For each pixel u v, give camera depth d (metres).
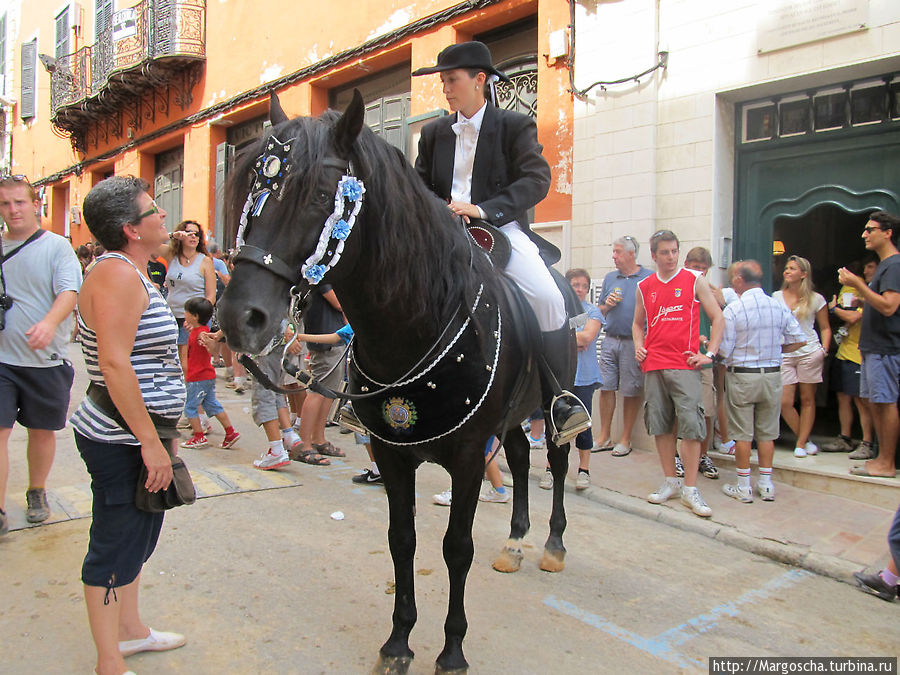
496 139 2.80
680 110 5.62
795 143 5.34
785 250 5.54
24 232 3.46
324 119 1.95
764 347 4.51
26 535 3.53
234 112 11.37
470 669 2.51
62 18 17.02
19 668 2.37
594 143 6.14
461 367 2.25
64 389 3.60
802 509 4.46
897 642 2.87
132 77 13.14
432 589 3.16
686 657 2.68
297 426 6.28
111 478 2.13
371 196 1.97
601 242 6.11
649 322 4.59
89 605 2.14
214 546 3.52
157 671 2.39
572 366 3.42
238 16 11.35
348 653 2.56
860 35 4.69
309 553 3.49
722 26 5.34
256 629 2.71
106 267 2.06
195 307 5.43
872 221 4.58
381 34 8.62
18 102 20.20
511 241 2.90
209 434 6.21
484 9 7.25
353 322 2.19
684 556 3.78
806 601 3.27
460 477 2.34
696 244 5.59
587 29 6.14
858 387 5.12
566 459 3.61
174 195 13.76
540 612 3.00
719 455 5.41
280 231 1.75
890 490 4.49
